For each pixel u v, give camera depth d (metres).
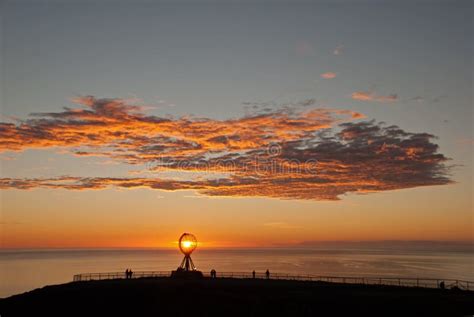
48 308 53.53
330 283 59.31
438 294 52.47
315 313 47.84
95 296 54.50
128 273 67.62
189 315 49.91
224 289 55.19
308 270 175.62
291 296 51.31
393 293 52.91
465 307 48.41
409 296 50.75
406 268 195.88
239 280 62.78
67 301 54.22
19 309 53.91
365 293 52.69
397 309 48.16
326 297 50.66
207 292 53.50
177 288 55.06
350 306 48.50
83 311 52.44
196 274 66.31
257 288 55.50
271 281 61.53
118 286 57.22
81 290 56.47
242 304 50.03
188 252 69.44
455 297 50.84
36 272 174.62
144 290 55.19
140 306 52.28
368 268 193.62
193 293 53.41
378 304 48.84
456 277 146.88
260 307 48.53
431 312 47.78
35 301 55.09
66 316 51.97
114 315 51.38
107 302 53.31
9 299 56.84
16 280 140.25
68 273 167.38
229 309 49.53
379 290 55.09
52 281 136.62
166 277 67.25
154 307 51.91
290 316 47.28
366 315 47.41
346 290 54.81
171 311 50.88
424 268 196.88
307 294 52.25
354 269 185.25
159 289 55.19
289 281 61.50
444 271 177.62
